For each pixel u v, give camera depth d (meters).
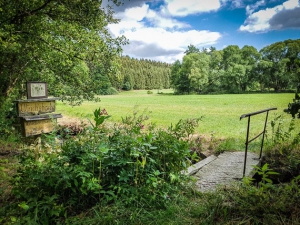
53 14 5.71
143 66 113.81
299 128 7.89
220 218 2.10
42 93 5.54
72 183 2.47
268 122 11.16
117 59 7.36
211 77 62.28
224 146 5.43
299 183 2.69
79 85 8.18
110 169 2.68
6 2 4.88
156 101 35.19
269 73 56.03
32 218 2.17
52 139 3.13
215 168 3.78
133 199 2.34
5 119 6.40
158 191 2.47
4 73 6.46
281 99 31.48
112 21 6.55
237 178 3.26
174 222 2.08
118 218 2.13
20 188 2.46
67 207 2.38
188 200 2.54
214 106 24.47
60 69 7.73
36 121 5.31
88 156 2.56
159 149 2.99
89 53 6.73
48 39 6.30
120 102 33.88
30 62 6.93
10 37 4.75
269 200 2.16
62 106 23.14
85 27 6.23
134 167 2.71
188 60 62.00
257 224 1.96
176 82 65.56
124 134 3.15
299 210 1.99
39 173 2.46
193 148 5.34
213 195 2.50
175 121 12.90
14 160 4.31
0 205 2.62
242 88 62.31
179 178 2.88
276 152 4.40
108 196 2.38
